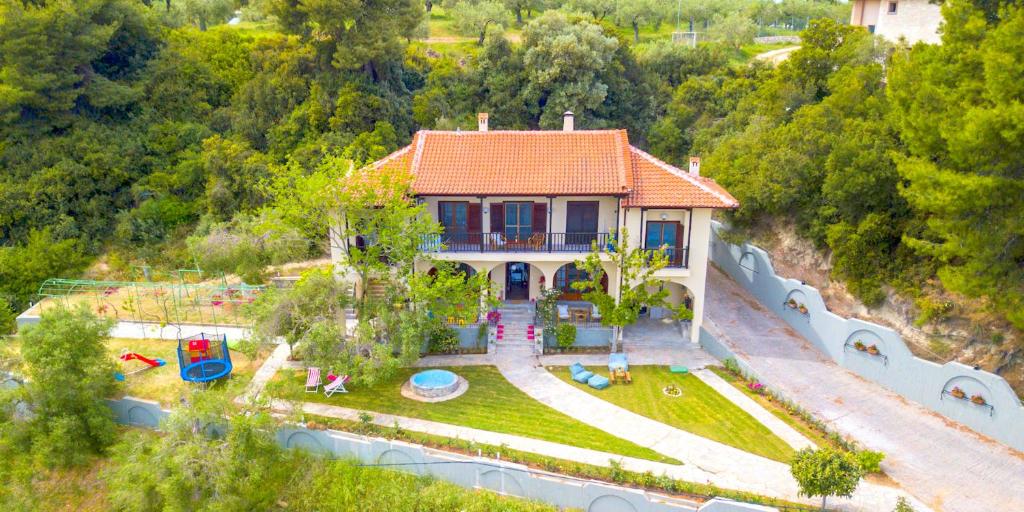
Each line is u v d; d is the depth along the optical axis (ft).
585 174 95.81
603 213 98.48
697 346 98.07
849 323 87.97
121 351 98.84
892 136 95.86
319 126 161.89
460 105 189.57
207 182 151.84
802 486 61.16
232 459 69.21
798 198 108.06
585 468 69.36
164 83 170.09
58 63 144.77
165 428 71.61
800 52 144.66
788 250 110.73
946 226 71.31
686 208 91.30
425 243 95.61
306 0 151.33
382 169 96.63
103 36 149.59
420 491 70.90
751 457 71.67
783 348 95.30
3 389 80.59
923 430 74.43
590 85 187.21
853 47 139.54
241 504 68.95
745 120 165.48
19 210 135.13
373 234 93.15
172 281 131.95
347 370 81.30
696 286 95.86
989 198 65.77
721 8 314.55
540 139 102.78
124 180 150.10
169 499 66.39
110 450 76.54
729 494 64.95
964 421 74.84
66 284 126.31
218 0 231.09
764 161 110.63
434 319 90.43
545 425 78.79
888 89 85.87
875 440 72.90
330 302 86.02
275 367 94.22
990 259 68.44
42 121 147.64
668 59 215.92
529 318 103.55
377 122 161.99
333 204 89.56
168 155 159.63
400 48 170.30
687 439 75.36
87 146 147.23
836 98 111.96
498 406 83.20
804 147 108.06
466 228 101.40
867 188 90.58
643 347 97.76
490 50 192.24
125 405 84.79
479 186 94.32
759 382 85.76
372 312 90.02
